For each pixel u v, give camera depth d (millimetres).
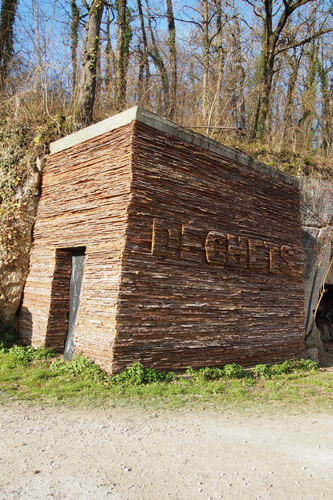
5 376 6875
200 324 8242
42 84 12078
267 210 10445
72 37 16469
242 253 9336
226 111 18031
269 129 18062
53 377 7020
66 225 8656
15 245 9594
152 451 4320
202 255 8422
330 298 17297
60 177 9133
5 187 9891
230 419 5871
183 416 5723
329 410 7133
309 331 13773
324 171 15242
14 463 3709
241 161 9633
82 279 8289
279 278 10703
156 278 7488
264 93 17891
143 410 5773
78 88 12922
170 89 19266
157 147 7656
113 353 6805
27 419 4977
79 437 4516
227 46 20344
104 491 3357
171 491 3482
